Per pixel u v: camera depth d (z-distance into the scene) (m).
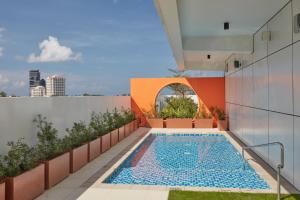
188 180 7.52
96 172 7.74
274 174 7.52
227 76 16.31
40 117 7.41
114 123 12.84
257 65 9.64
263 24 8.70
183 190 6.16
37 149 6.68
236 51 10.38
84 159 8.52
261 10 7.30
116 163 8.80
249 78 10.83
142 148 12.17
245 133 11.65
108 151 10.66
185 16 7.86
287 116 6.85
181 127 17.12
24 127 6.69
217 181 7.38
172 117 17.52
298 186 6.26
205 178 7.68
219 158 10.30
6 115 6.04
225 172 8.26
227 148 12.00
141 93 18.61
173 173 8.28
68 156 7.44
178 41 9.45
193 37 10.59
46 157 6.73
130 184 6.73
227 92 16.52
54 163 6.65
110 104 14.11
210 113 17.88
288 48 6.73
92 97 11.58
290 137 6.68
